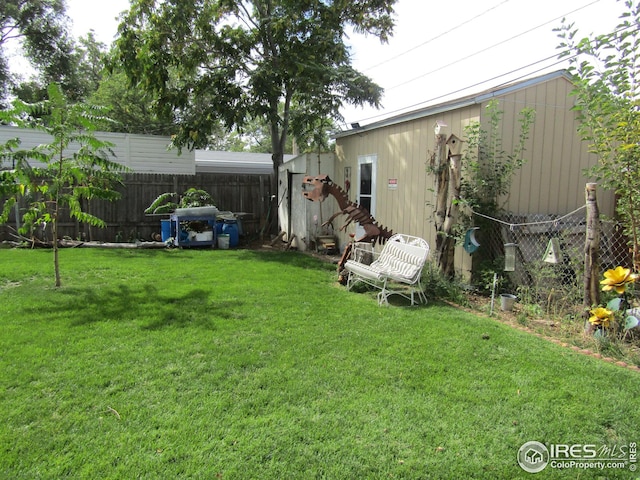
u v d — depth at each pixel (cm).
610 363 351
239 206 1209
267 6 1077
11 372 309
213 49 1039
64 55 2100
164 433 239
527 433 248
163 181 1126
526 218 602
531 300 524
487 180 584
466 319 467
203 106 1098
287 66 1002
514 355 363
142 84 1017
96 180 619
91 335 389
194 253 919
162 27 970
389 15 1123
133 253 889
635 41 396
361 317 469
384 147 805
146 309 474
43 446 225
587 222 424
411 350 371
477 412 269
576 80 446
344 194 691
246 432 241
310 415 261
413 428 250
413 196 720
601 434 249
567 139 646
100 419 252
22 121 545
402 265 570
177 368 323
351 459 221
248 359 342
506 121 598
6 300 498
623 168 435
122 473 206
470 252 567
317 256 909
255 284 612
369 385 303
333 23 1062
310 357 351
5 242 945
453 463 220
